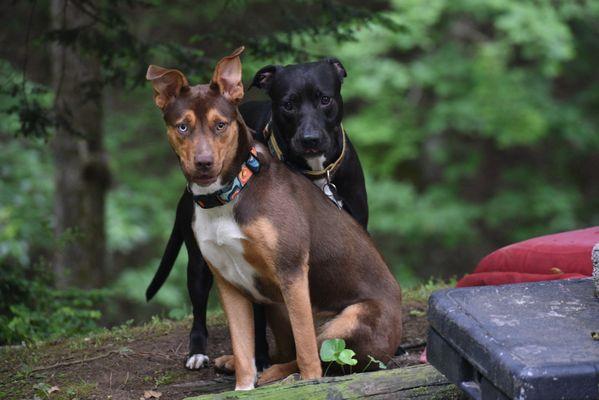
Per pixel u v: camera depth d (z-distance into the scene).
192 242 6.36
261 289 5.78
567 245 6.19
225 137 5.27
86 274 12.49
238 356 5.78
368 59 17.75
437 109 17.98
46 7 12.37
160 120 17.08
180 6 13.99
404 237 19.67
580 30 18.66
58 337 7.84
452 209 18.31
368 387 5.03
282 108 6.80
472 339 4.30
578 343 4.13
